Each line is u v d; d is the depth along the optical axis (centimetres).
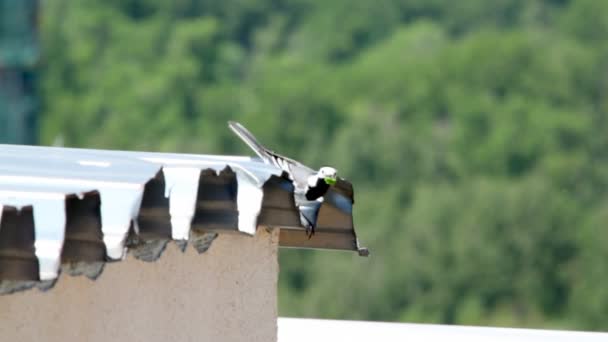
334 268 9900
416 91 11962
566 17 13088
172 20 14638
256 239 1661
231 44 14388
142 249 1546
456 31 14112
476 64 11844
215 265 1625
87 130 13562
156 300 1564
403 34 13788
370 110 11619
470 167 11325
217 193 1542
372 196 10956
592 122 11556
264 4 14938
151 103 13538
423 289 9925
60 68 13938
